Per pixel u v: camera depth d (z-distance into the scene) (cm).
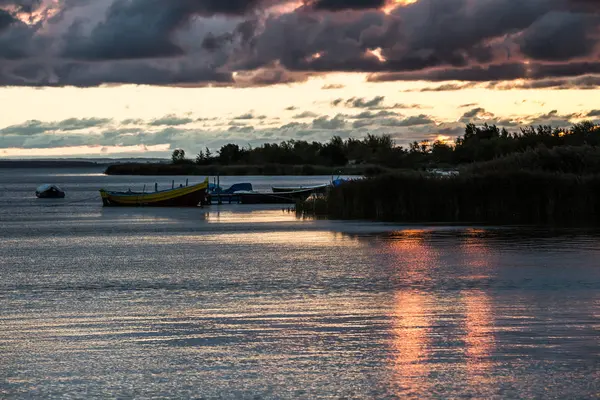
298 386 1620
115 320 2333
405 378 1662
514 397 1535
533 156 7669
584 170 7375
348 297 2688
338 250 4259
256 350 1919
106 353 1905
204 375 1706
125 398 1562
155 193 10181
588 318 2238
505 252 4050
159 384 1647
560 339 1978
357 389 1593
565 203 6675
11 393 1597
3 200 12794
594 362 1764
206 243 4884
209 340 2036
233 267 3591
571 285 2892
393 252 4119
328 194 7831
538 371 1698
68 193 16262
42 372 1741
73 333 2144
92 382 1666
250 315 2380
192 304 2598
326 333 2097
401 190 6975
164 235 5612
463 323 2194
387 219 6681
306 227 6009
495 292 2750
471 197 6812
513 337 2006
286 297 2706
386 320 2259
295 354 1875
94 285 3081
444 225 5891
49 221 7462
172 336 2091
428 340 1991
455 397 1538
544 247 4259
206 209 9444
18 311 2503
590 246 4288
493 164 7762
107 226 6681
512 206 6731
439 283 2988
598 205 6638
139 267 3666
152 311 2477
